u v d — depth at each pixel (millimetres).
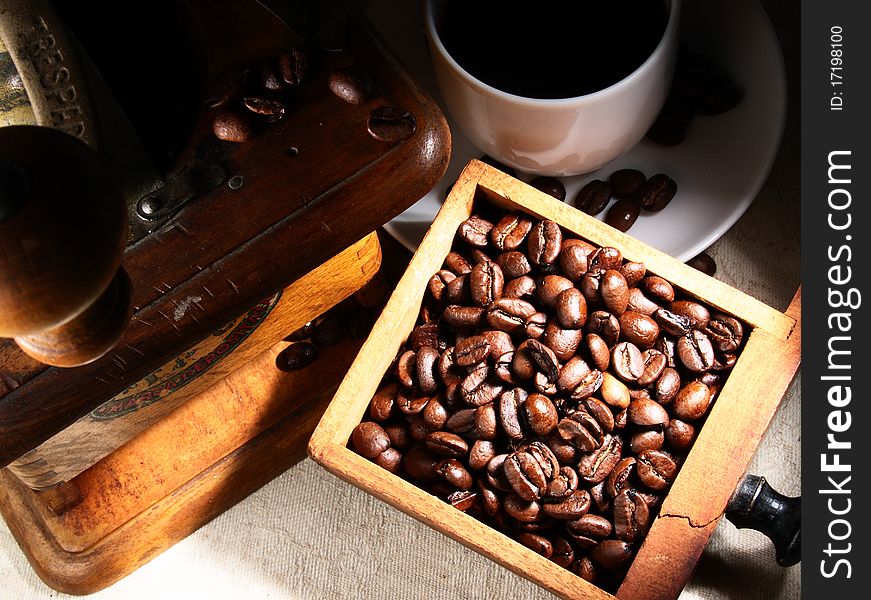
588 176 455
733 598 442
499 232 403
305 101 365
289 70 364
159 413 442
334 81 362
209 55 371
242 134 360
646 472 380
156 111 357
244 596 463
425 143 361
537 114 406
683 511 375
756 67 437
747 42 437
